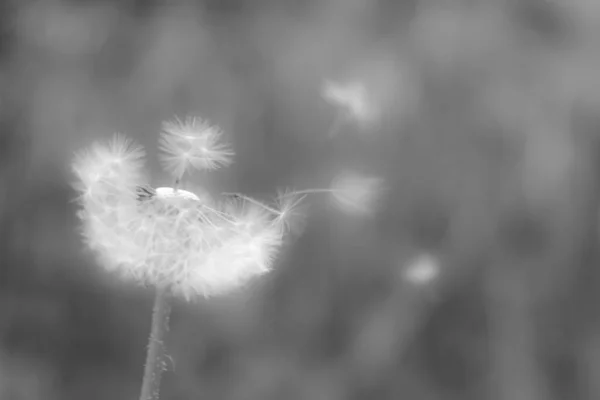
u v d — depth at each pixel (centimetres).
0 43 93
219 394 80
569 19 93
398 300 82
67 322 86
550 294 87
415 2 93
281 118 85
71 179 85
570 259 87
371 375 82
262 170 84
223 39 91
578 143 88
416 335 83
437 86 88
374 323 83
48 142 87
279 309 83
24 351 85
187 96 87
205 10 93
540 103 90
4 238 86
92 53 91
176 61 88
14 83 90
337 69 87
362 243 83
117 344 87
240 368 81
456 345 84
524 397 83
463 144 87
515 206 87
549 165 87
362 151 82
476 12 92
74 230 86
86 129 87
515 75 90
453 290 84
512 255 87
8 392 82
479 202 86
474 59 90
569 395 86
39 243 86
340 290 83
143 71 89
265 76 88
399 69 86
